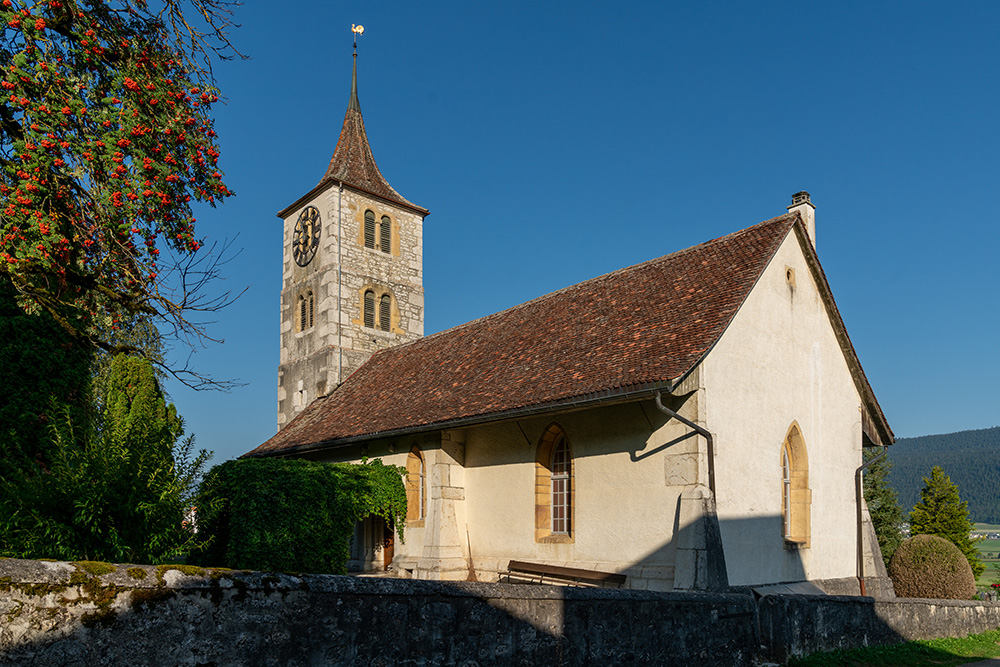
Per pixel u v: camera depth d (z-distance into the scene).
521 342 20.52
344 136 33.94
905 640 13.62
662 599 8.88
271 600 5.44
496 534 18.33
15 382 11.11
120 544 7.94
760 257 16.77
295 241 32.94
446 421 17.77
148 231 9.16
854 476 19.88
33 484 7.79
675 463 14.59
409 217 33.38
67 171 8.51
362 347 30.45
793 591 16.02
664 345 15.27
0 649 4.28
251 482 15.77
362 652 5.89
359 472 18.94
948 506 44.25
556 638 7.47
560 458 17.50
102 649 4.65
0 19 8.03
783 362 17.58
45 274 8.84
